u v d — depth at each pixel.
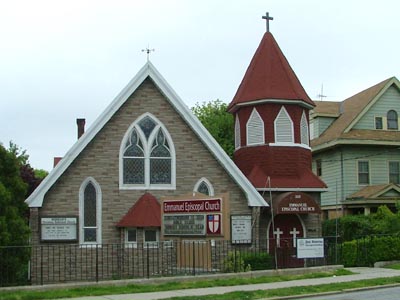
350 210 38.94
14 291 17.70
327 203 40.84
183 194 26.19
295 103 29.95
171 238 23.36
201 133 26.56
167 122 26.31
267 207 28.14
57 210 24.41
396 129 40.47
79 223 24.62
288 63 31.52
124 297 16.92
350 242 26.33
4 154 20.78
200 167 26.58
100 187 25.09
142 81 25.89
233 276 21.03
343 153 39.19
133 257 23.95
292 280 21.08
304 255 23.36
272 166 29.25
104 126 25.42
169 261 24.41
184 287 19.03
